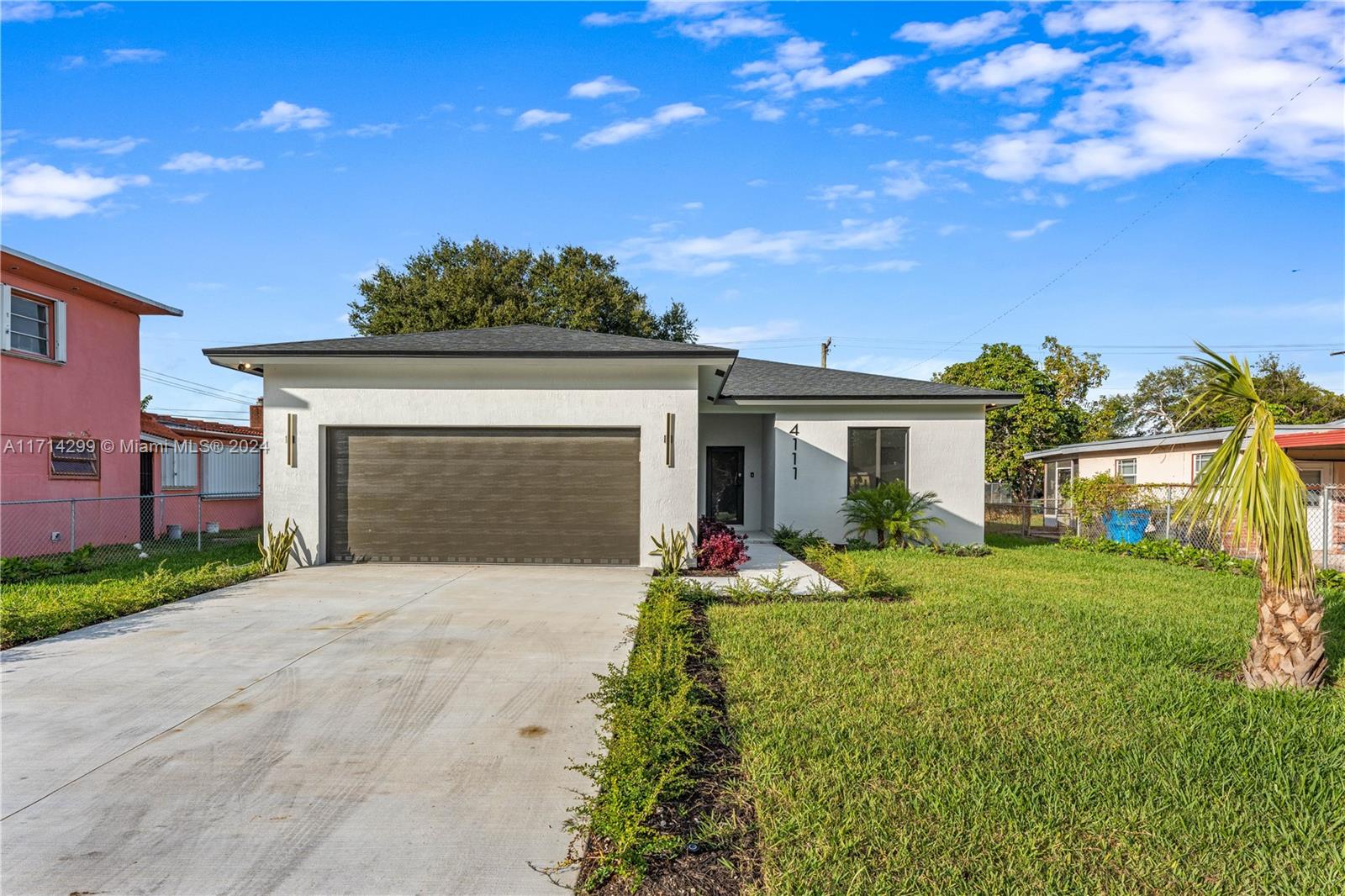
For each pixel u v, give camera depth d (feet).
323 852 9.49
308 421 35.32
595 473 35.88
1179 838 9.84
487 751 12.91
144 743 13.11
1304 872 9.08
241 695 15.81
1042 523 85.56
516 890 8.73
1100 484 57.36
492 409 35.37
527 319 99.19
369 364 35.19
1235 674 18.19
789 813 10.36
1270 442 16.85
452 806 10.83
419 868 9.16
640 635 20.77
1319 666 16.63
